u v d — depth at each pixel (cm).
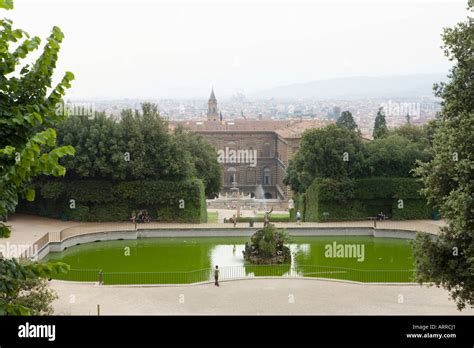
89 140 8138
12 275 1472
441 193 3650
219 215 10700
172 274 5672
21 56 1591
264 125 18800
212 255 6725
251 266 6006
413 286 5078
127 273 5628
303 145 8819
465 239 3481
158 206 8462
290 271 5844
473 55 3538
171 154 8450
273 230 6353
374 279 5462
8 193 1473
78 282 5169
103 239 7462
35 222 8150
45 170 1401
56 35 1634
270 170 18812
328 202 8538
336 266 6050
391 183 8538
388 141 8812
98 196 8281
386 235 7712
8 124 1513
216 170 10150
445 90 3638
